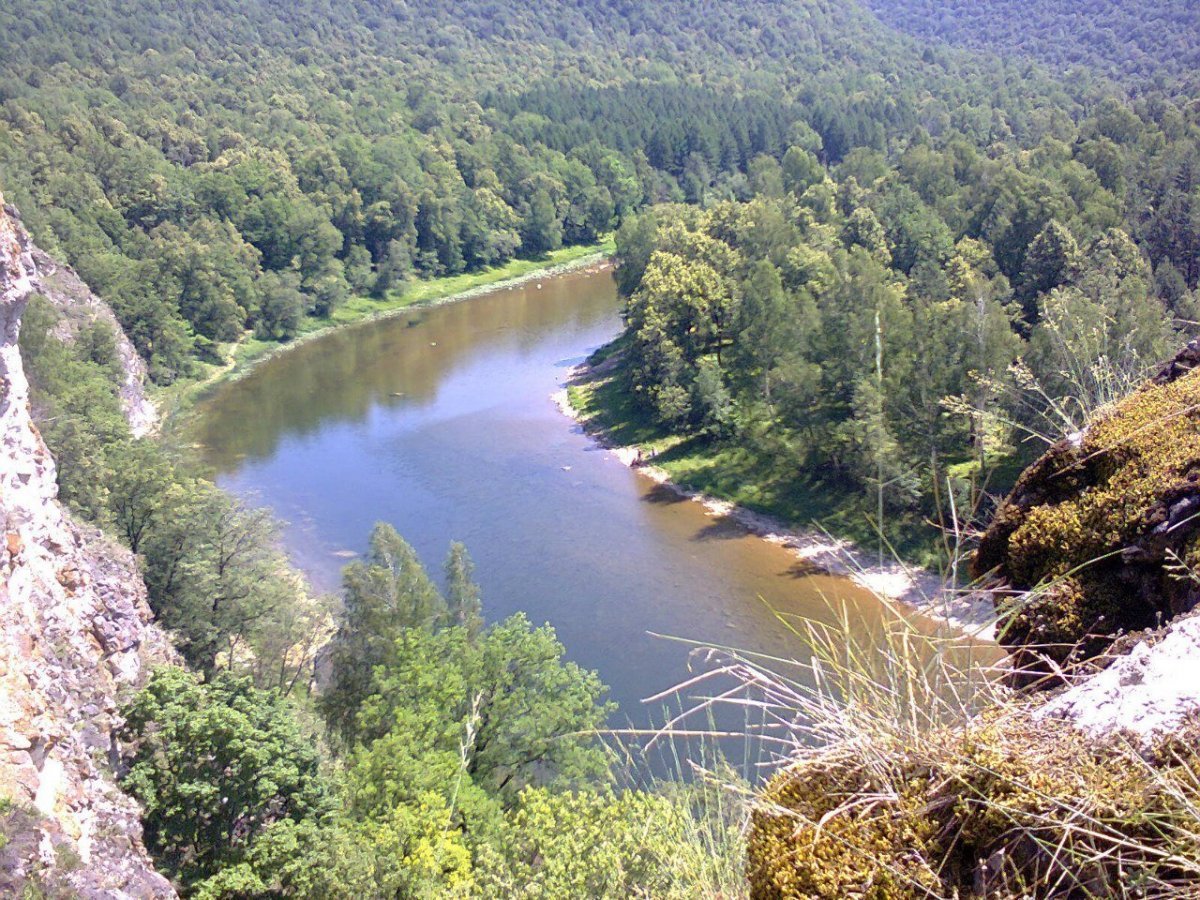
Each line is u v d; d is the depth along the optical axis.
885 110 137.62
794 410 47.78
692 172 127.00
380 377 71.81
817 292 56.38
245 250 84.38
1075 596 5.66
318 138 117.44
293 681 34.19
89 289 67.88
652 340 58.09
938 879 3.77
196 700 21.50
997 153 95.88
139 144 101.50
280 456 58.22
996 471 23.80
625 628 37.25
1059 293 38.62
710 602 38.91
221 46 167.00
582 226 116.00
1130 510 5.60
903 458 38.72
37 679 19.62
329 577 44.06
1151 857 3.50
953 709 4.36
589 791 16.31
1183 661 4.00
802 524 44.50
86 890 15.26
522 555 44.22
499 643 25.45
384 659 29.12
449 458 56.47
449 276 102.38
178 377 71.19
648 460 53.72
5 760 16.33
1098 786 3.71
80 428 38.03
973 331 39.22
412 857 18.16
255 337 81.75
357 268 93.75
